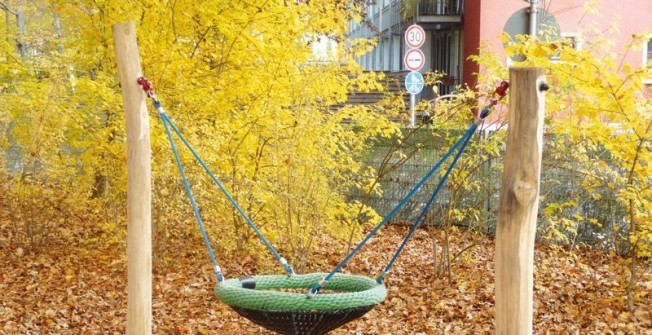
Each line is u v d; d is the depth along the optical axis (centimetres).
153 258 1024
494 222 1281
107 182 1058
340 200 985
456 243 1202
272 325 504
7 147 1130
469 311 873
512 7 2230
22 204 1142
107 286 980
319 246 1208
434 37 2964
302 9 941
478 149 1020
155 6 938
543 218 1154
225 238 1028
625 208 1049
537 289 941
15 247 1178
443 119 1052
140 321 566
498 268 427
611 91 754
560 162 1034
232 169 952
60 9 1026
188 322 828
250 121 946
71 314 861
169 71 927
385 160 1081
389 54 3462
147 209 568
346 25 969
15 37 1623
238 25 935
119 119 961
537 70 416
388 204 1416
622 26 2155
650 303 877
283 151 941
